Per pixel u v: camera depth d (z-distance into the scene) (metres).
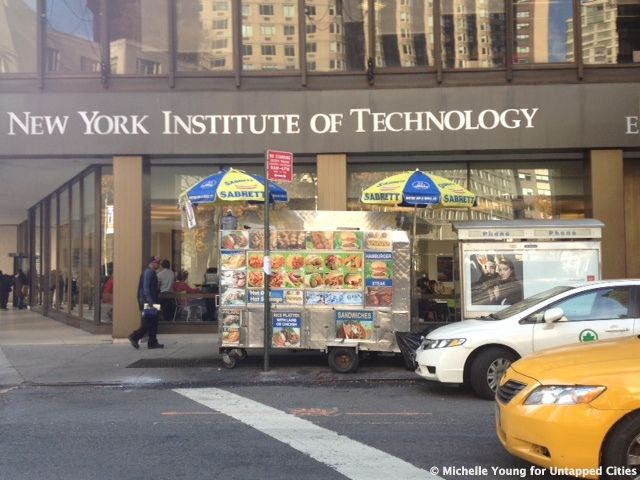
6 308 25.89
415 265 14.88
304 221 10.98
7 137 13.89
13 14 14.10
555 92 13.83
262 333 10.62
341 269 10.48
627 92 13.80
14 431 6.98
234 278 10.71
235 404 8.30
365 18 14.32
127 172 14.00
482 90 13.88
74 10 14.17
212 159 14.69
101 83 14.00
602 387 4.63
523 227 10.59
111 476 5.41
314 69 14.23
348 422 7.23
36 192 20.34
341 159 14.01
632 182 15.29
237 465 5.67
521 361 5.43
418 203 11.49
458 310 13.63
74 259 17.69
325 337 10.41
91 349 12.98
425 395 8.78
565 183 15.02
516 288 10.55
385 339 10.37
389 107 13.95
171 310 14.91
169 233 15.12
